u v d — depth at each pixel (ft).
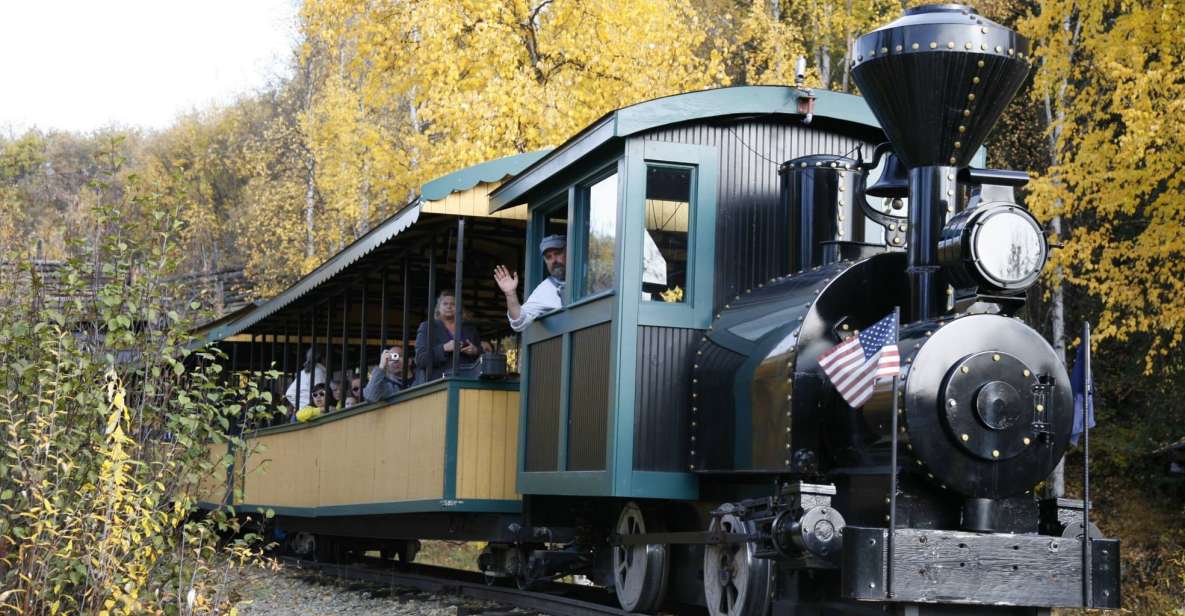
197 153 157.28
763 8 82.89
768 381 22.59
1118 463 65.67
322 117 109.70
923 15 22.38
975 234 20.80
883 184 24.38
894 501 19.26
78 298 22.62
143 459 22.20
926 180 22.30
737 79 90.02
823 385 22.08
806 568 21.33
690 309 26.30
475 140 56.34
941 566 19.69
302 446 50.57
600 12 58.39
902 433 20.12
